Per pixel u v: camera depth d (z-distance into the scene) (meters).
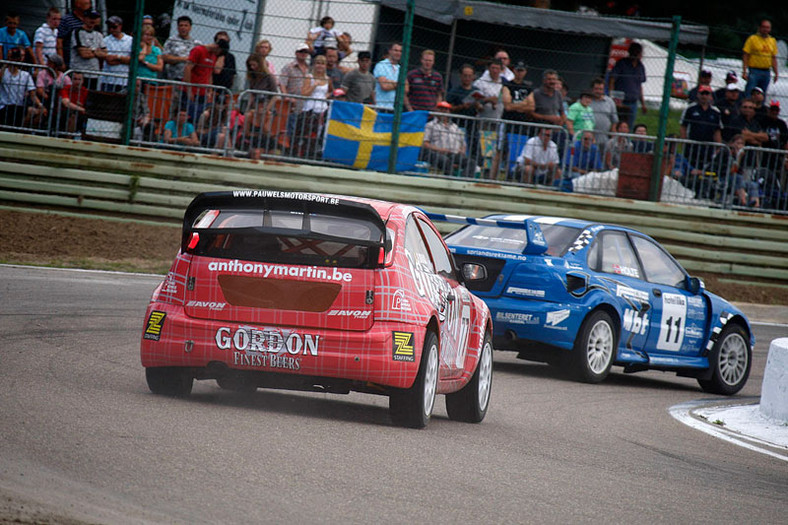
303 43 71.75
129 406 23.64
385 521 16.39
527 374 41.47
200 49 65.25
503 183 67.94
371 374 23.97
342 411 27.48
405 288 24.72
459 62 76.94
